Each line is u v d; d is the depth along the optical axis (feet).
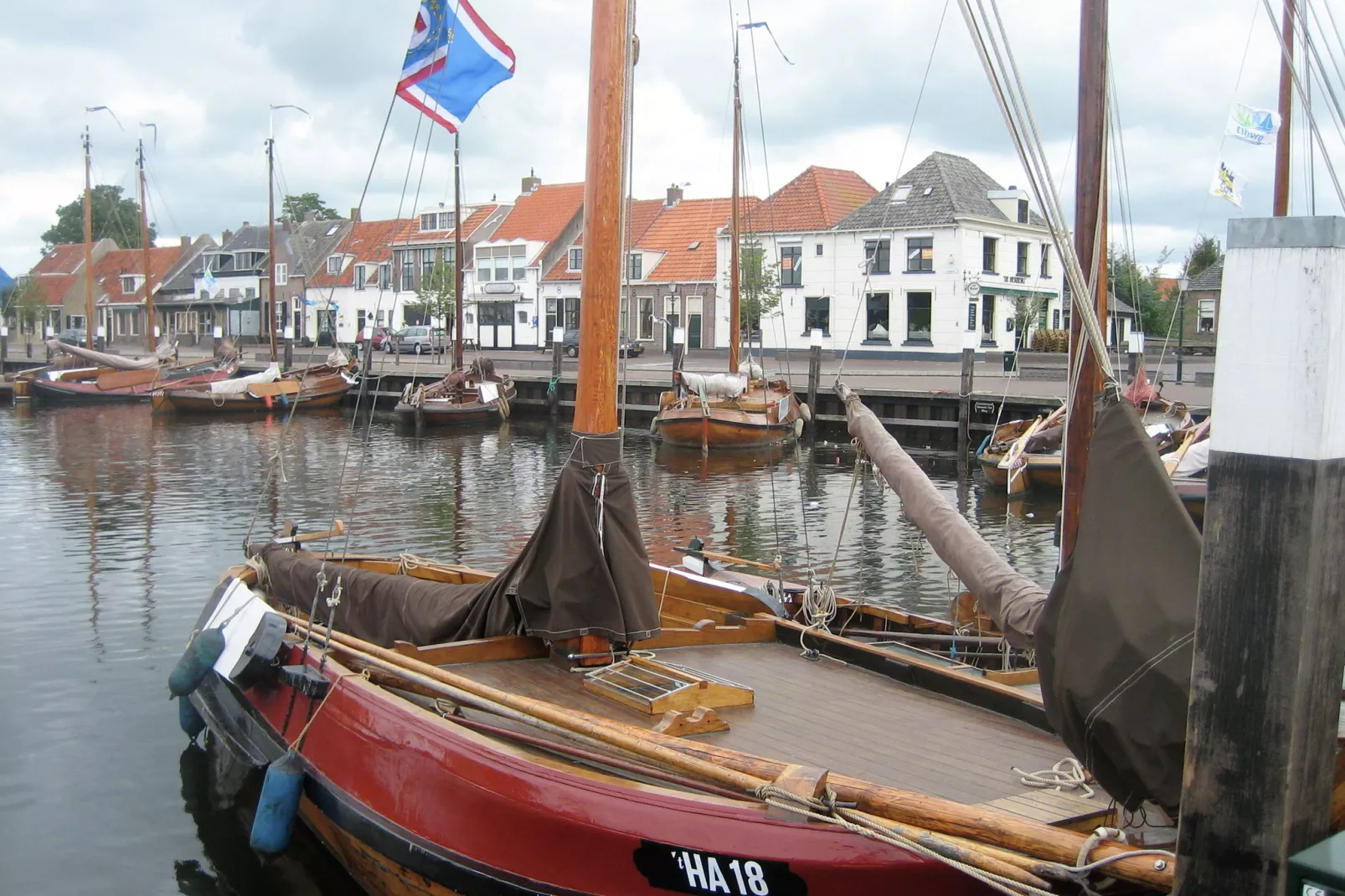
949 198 132.67
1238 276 9.74
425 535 53.52
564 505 20.17
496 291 179.93
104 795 24.14
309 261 204.85
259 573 27.66
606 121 19.92
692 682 18.58
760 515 60.39
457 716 18.29
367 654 19.35
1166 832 13.15
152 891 20.36
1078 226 22.33
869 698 19.44
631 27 22.62
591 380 20.29
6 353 167.02
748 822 13.66
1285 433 9.50
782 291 142.10
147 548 48.75
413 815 16.69
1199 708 10.15
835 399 100.63
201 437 98.02
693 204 163.63
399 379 127.95
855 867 13.15
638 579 20.43
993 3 13.24
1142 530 12.55
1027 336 143.23
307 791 19.60
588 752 16.11
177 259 248.11
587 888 14.64
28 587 41.34
